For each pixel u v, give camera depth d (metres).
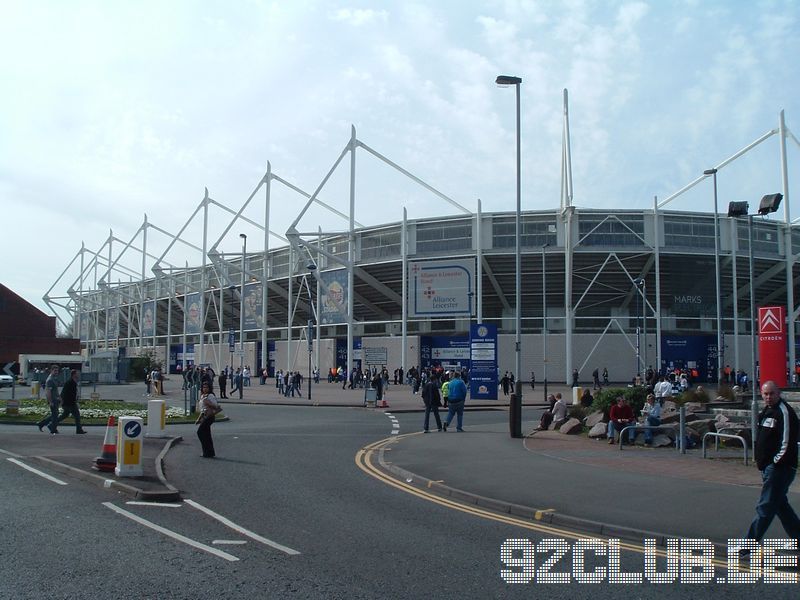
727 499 10.76
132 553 7.74
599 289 60.81
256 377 79.00
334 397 45.41
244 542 8.34
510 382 49.06
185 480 12.87
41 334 83.44
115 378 64.81
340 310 63.91
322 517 9.87
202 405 16.33
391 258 62.22
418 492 12.09
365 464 15.48
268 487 12.28
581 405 24.53
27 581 6.68
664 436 17.48
